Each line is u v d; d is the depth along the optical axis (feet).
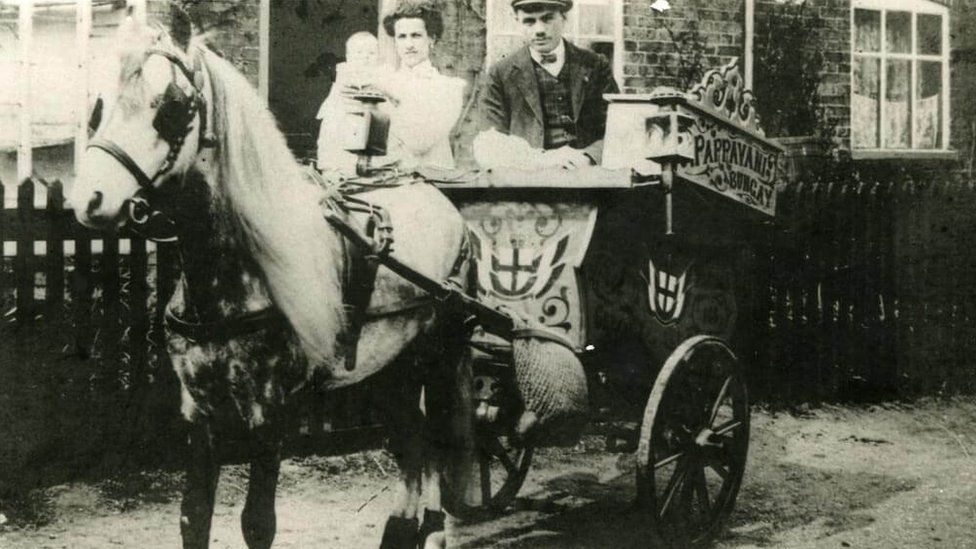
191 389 10.57
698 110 14.19
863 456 21.18
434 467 13.53
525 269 14.06
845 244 26.18
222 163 10.32
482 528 15.56
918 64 31.78
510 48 24.68
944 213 27.71
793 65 28.84
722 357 14.82
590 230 14.02
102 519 15.53
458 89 23.11
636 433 15.14
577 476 18.78
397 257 12.37
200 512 10.48
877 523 16.48
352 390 13.09
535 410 13.00
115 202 9.34
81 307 17.44
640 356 14.99
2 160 21.16
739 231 16.47
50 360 17.26
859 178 29.96
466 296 12.70
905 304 27.09
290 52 22.20
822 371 25.90
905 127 31.76
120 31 9.78
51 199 17.22
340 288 11.47
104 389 17.54
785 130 28.86
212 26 21.47
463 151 24.29
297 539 14.89
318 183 11.89
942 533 15.98
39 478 16.69
